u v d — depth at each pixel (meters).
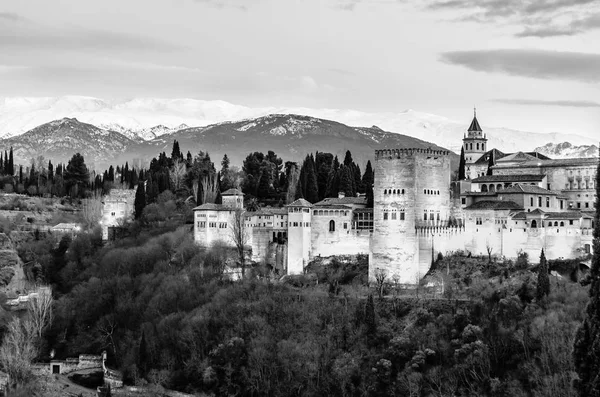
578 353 157.25
